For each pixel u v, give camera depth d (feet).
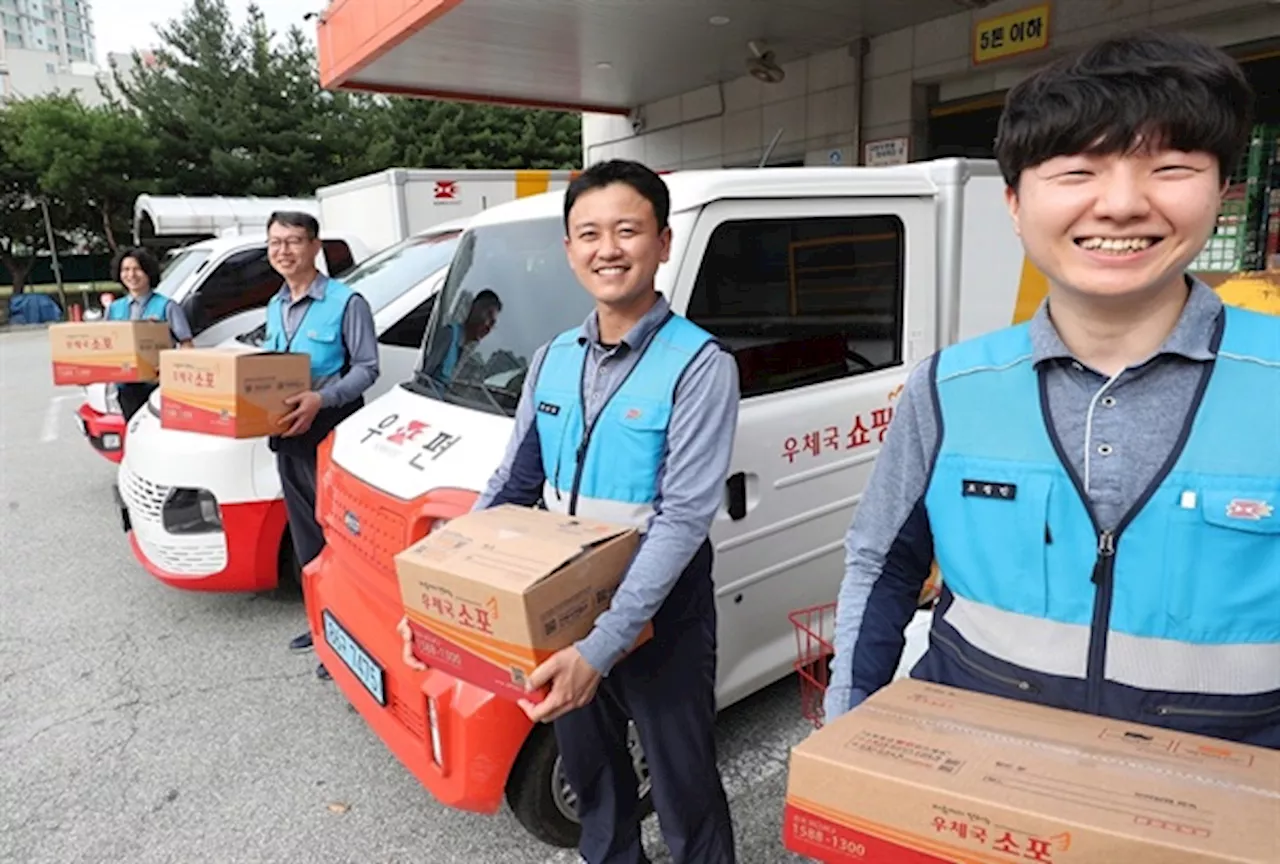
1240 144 3.22
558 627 4.97
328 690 11.21
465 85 29.12
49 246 88.02
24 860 8.23
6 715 10.78
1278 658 3.33
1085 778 3.10
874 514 4.33
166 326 15.15
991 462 3.71
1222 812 2.86
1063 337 3.61
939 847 3.14
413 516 7.35
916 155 23.75
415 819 8.63
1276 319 3.39
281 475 11.12
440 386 9.46
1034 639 3.67
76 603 14.19
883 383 9.62
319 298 11.00
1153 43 3.22
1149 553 3.38
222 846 8.33
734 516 8.22
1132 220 3.18
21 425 30.45
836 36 23.98
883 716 3.64
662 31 23.13
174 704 10.95
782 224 8.68
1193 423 3.33
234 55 81.20
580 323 8.80
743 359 8.43
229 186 79.92
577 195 5.86
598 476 5.99
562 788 7.67
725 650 8.34
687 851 6.51
